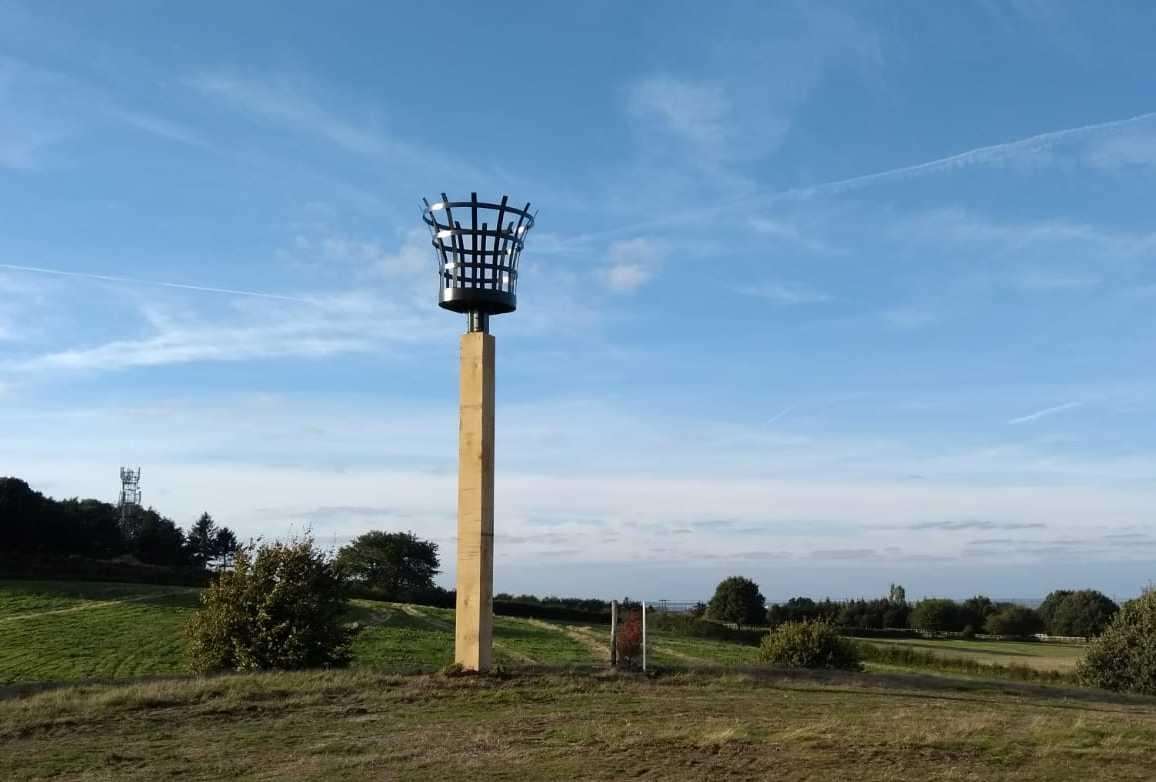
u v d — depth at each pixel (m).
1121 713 19.58
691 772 12.55
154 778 13.09
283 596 30.36
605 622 79.62
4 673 43.31
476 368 22.36
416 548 111.31
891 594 96.38
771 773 12.45
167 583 82.38
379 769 13.14
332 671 24.12
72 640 52.09
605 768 12.87
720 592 87.62
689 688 21.31
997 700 21.58
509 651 51.22
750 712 17.72
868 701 19.86
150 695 19.75
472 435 22.36
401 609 75.94
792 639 36.25
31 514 96.69
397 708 18.45
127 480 125.38
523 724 16.38
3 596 68.06
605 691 20.56
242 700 19.41
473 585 22.19
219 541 143.62
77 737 16.25
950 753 13.58
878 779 12.05
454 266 22.61
